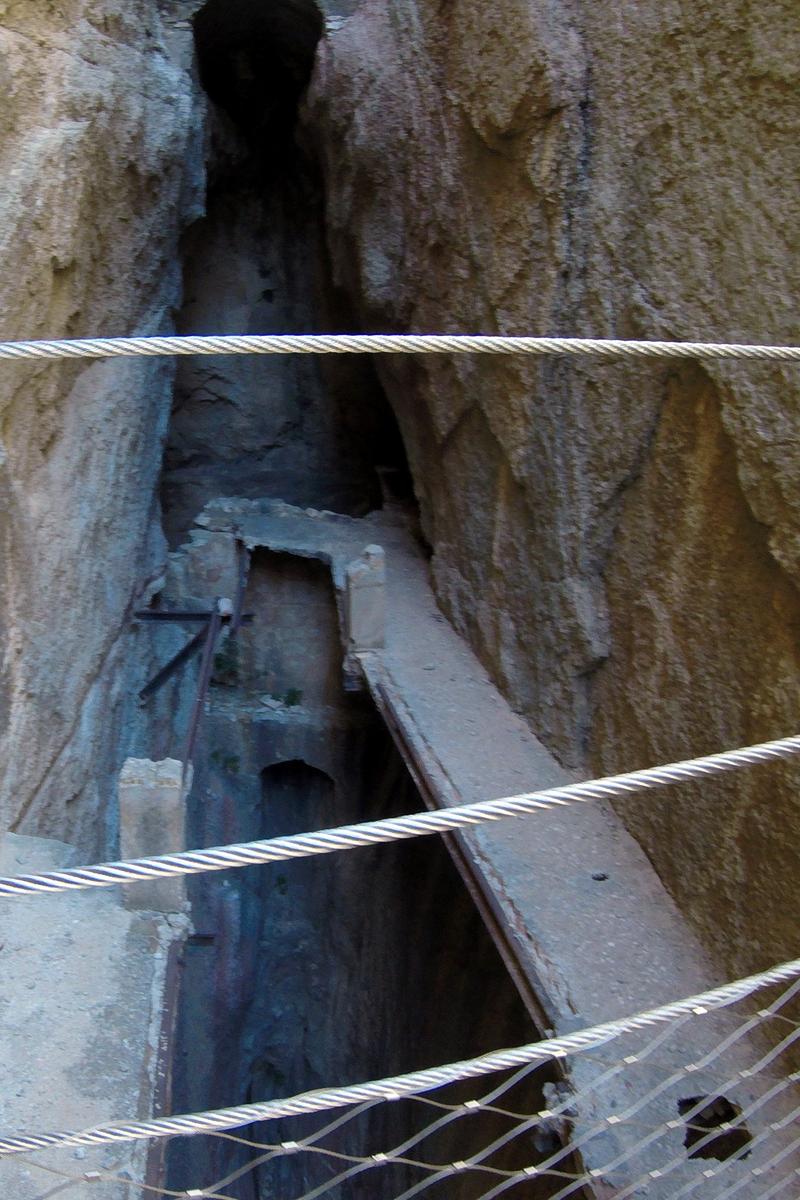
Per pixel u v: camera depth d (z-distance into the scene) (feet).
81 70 20.40
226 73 35.45
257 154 38.22
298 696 33.37
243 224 38.86
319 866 35.45
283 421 40.01
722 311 14.44
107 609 24.18
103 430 23.59
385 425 39.96
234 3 30.71
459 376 24.32
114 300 24.17
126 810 15.93
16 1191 11.50
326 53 29.86
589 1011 14.06
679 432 15.83
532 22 19.29
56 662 20.22
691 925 15.58
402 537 33.17
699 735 15.48
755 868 13.98
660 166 16.10
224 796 33.45
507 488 22.76
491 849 17.51
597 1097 12.60
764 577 13.85
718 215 14.58
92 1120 12.64
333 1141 32.35
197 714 26.07
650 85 16.37
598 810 18.52
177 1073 29.48
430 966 26.37
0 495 17.24
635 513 17.43
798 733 13.05
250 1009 35.53
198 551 31.63
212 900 33.17
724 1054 13.30
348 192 30.25
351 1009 32.91
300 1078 35.70
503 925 16.01
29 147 17.85
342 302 38.22
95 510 23.03
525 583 21.83
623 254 17.22
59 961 15.12
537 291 20.06
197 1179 29.30
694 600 15.65
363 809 33.71
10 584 17.79
